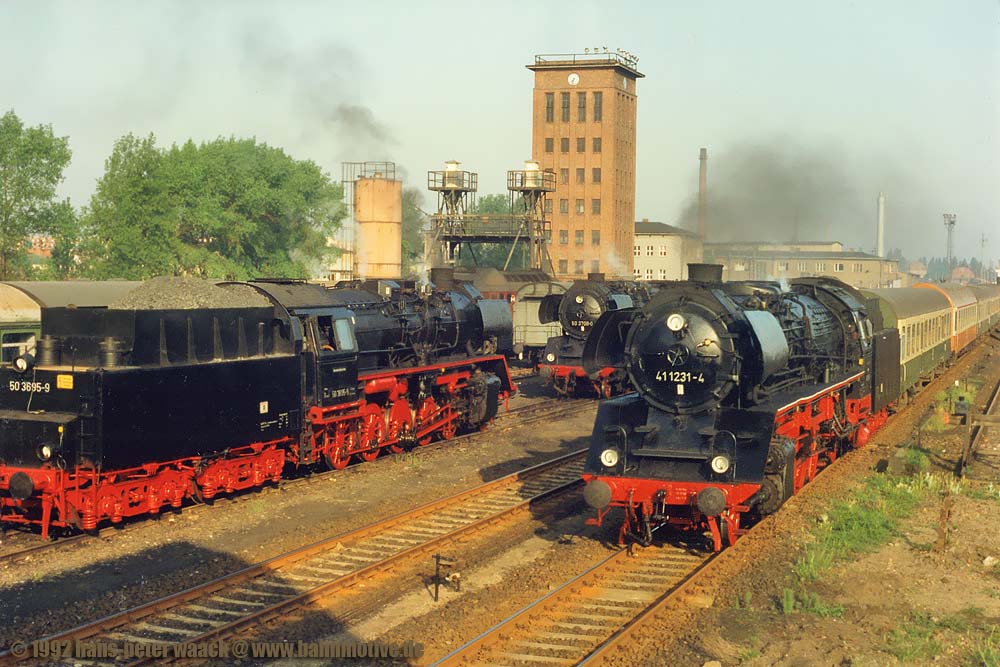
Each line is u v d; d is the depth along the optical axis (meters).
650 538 12.61
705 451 12.70
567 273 88.56
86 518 13.12
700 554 12.70
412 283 21.95
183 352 14.53
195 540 13.34
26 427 13.05
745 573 11.70
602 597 10.94
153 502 14.15
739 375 13.27
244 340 15.71
